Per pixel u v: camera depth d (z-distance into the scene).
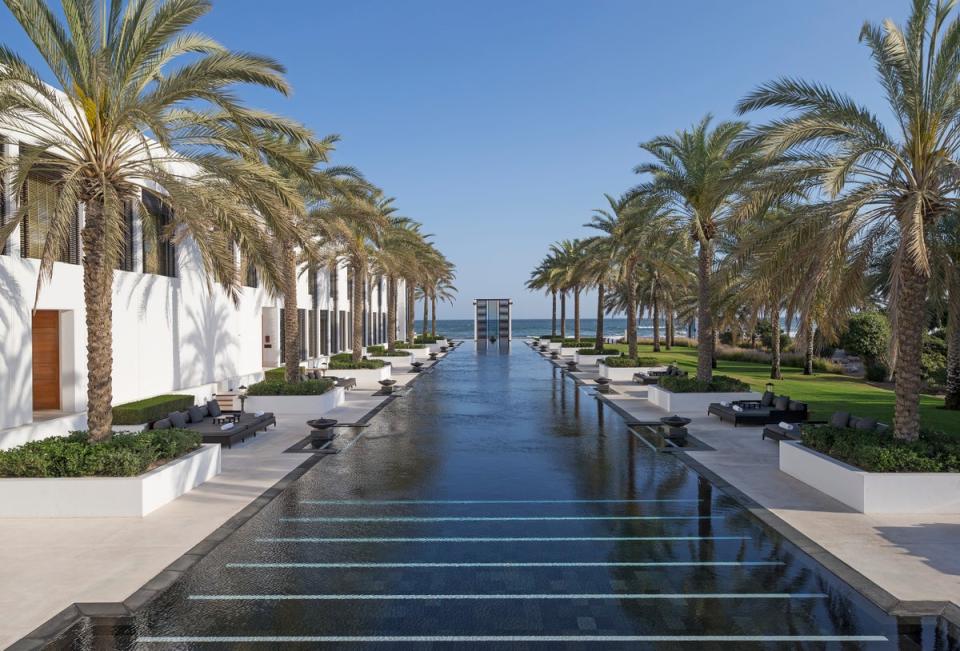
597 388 25.20
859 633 5.43
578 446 13.62
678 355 45.59
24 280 13.34
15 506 8.50
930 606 5.82
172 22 9.38
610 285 45.34
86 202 9.71
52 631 5.39
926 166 9.84
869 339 30.52
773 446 13.45
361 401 21.25
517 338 87.62
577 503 9.30
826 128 10.09
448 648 5.19
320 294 35.97
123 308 17.08
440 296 73.75
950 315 14.09
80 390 15.35
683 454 12.63
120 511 8.55
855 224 10.38
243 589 6.30
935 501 8.64
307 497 9.66
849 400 21.73
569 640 5.31
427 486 10.30
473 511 8.93
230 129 11.09
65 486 8.55
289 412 18.11
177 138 11.06
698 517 8.61
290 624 5.58
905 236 8.97
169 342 19.72
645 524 8.31
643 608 5.88
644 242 21.45
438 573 6.70
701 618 5.68
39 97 12.74
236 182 10.78
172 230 13.83
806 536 7.74
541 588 6.32
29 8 9.14
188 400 18.12
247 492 9.87
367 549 7.42
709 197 18.53
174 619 5.68
